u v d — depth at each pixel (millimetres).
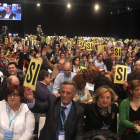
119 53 8312
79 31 26703
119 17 25750
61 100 2791
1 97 4156
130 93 3285
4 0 21312
